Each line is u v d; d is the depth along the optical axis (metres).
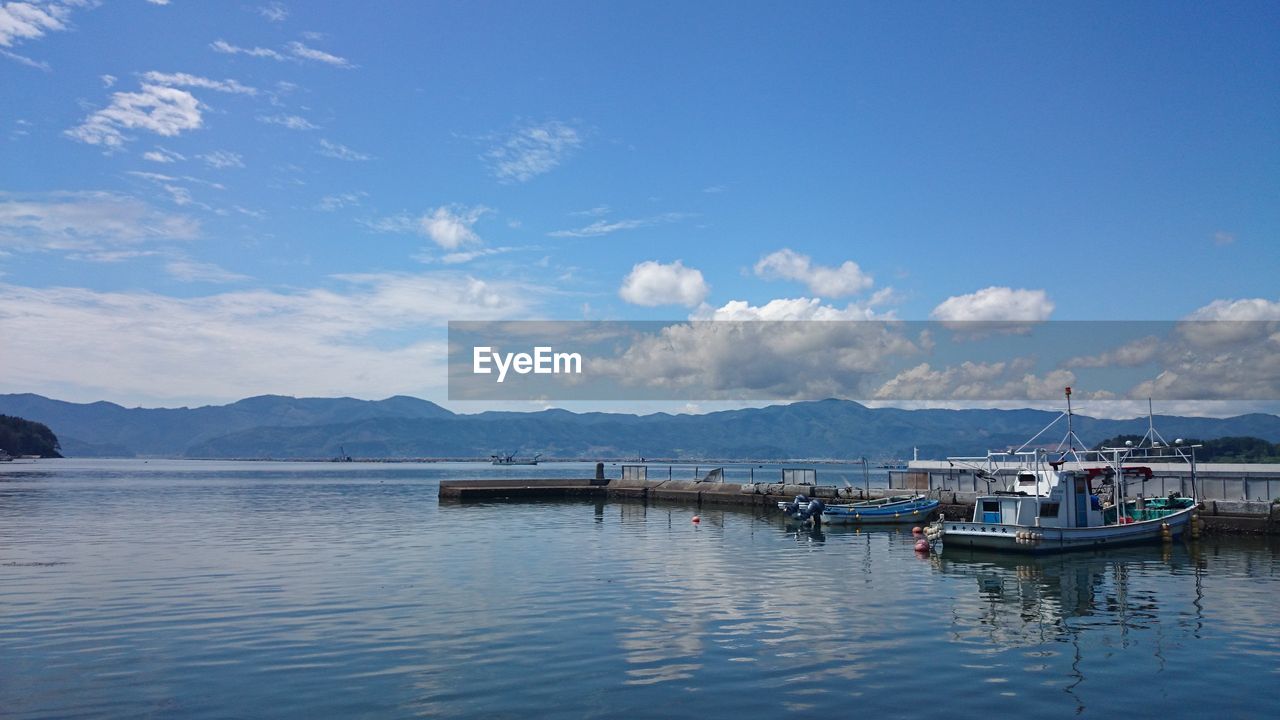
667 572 35.31
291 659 20.50
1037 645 22.33
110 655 20.89
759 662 20.39
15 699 17.48
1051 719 16.39
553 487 94.31
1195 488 52.22
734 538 50.34
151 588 30.77
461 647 21.73
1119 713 16.80
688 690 18.12
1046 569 36.66
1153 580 33.59
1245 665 20.39
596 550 43.47
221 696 17.67
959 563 38.59
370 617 25.53
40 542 46.56
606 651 21.38
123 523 59.69
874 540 49.53
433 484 148.12
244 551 42.50
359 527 57.06
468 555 41.03
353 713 16.62
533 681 18.75
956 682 18.81
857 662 20.44
